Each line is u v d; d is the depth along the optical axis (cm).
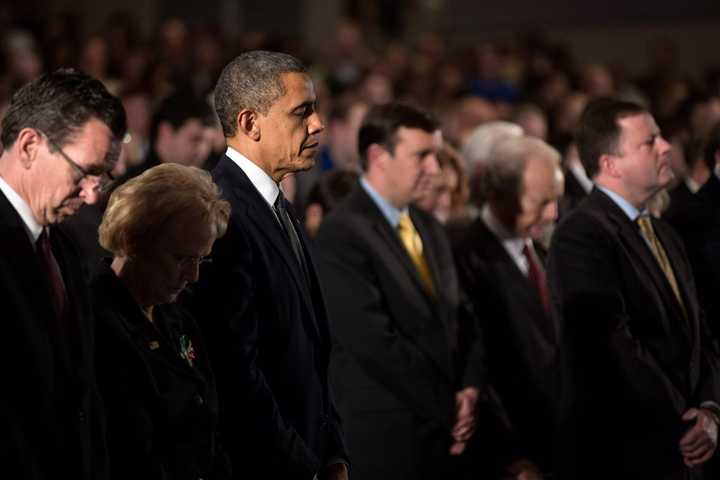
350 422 1320
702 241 1448
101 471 837
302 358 1000
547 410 1431
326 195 1612
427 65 3747
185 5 4909
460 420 1348
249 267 973
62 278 846
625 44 4766
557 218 1588
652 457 1275
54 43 3475
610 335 1280
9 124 818
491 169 1473
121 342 878
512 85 3644
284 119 989
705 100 2506
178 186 901
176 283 901
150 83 2886
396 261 1346
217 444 943
